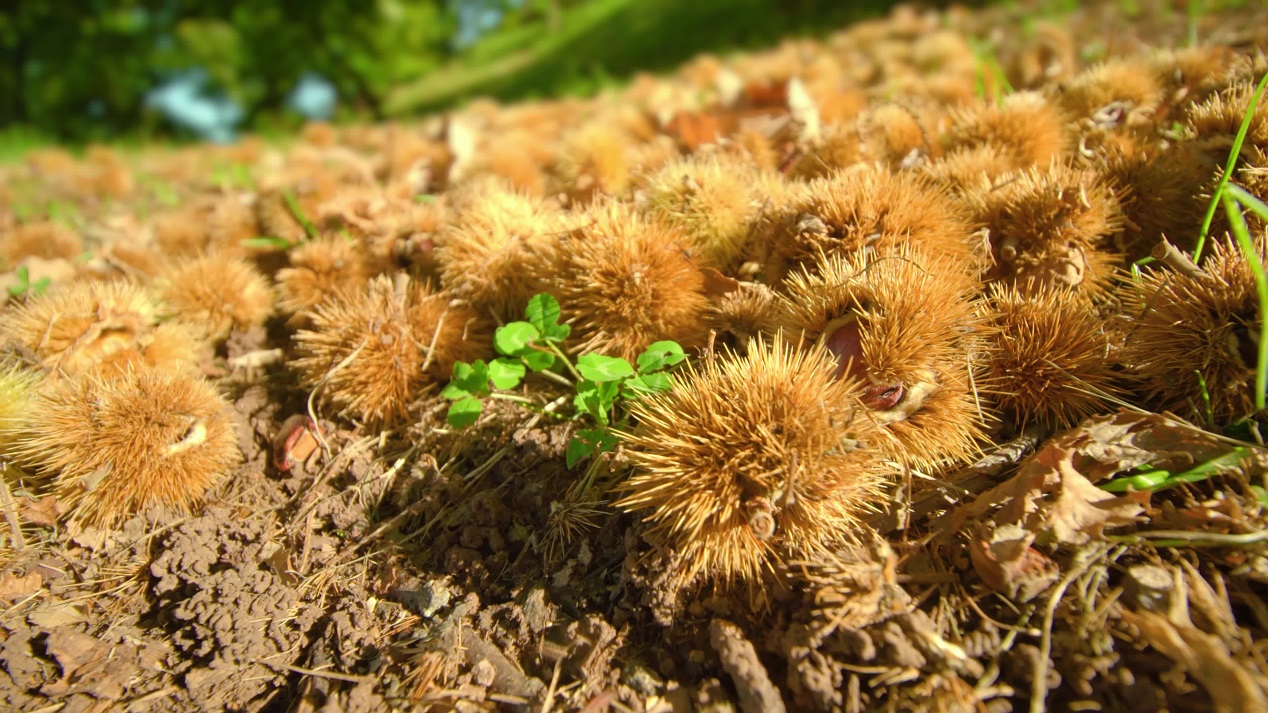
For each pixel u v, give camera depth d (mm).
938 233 289
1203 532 225
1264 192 282
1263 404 216
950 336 250
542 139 665
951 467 268
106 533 297
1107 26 778
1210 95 352
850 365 252
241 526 296
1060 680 213
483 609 264
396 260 390
